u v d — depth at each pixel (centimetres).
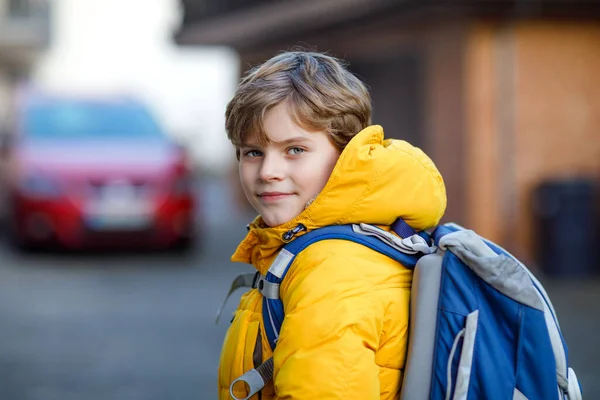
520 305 166
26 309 721
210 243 1160
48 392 491
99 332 640
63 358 566
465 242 171
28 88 1149
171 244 1013
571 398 173
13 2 2253
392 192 175
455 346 167
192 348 595
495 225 923
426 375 168
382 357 171
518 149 924
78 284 837
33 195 951
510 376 165
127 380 516
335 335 161
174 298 770
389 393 172
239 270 927
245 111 178
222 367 188
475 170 921
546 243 867
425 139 1018
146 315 699
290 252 176
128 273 901
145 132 1048
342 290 165
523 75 924
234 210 1681
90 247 983
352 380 159
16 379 517
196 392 495
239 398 182
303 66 179
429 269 171
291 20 1116
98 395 487
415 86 1073
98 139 1023
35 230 958
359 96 181
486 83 920
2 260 969
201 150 2916
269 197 178
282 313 176
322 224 175
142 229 959
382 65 1169
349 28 1065
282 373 163
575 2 869
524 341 165
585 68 936
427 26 998
